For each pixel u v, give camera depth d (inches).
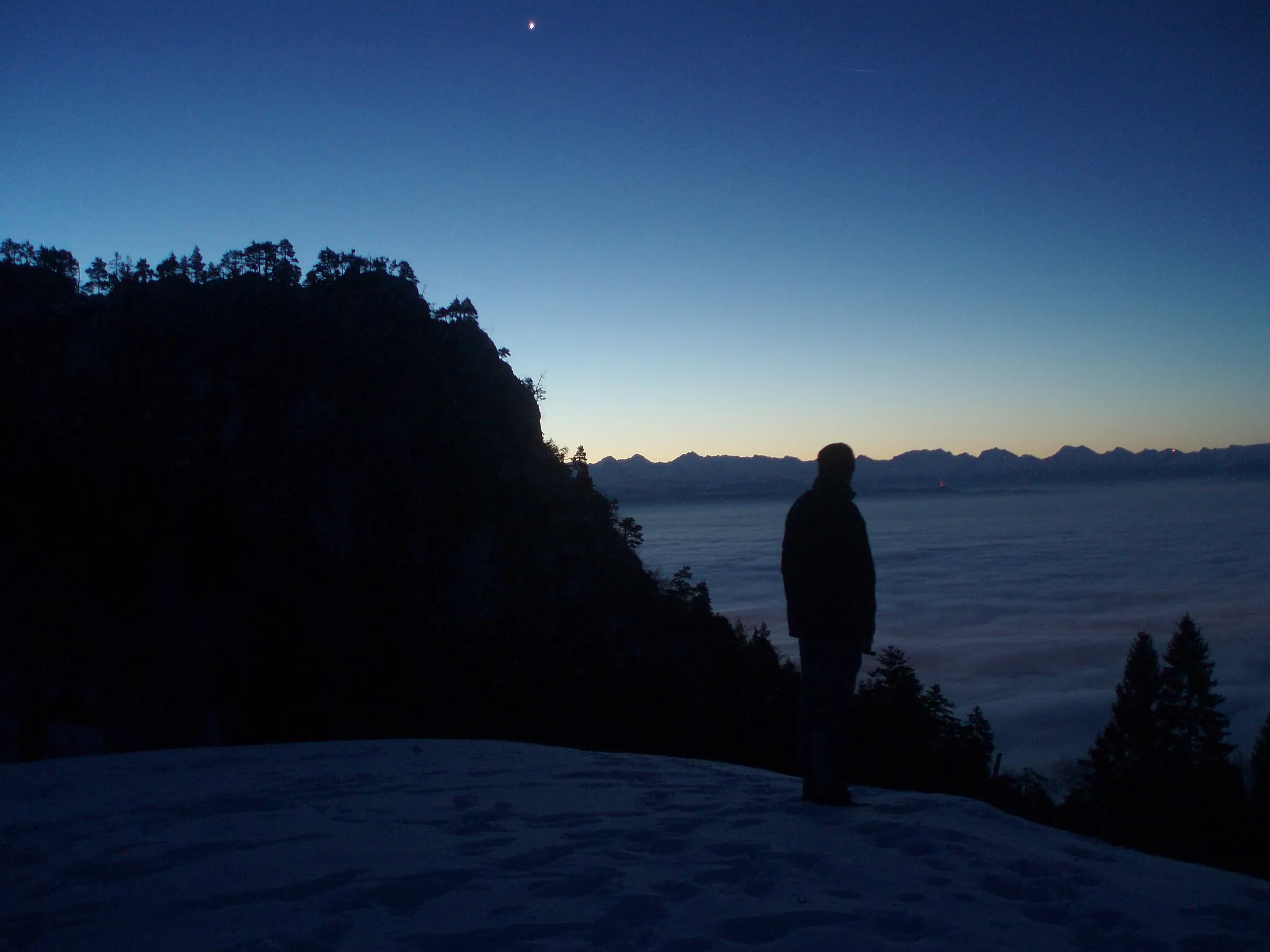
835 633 203.5
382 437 1988.2
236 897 135.3
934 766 889.5
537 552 1994.3
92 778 258.4
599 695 959.6
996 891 144.7
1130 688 2223.2
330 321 2203.5
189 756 300.5
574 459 2719.0
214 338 2031.3
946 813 201.6
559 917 126.5
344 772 263.0
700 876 148.0
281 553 1690.5
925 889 143.2
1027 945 120.0
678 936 119.8
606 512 2536.9
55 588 1521.9
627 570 2129.7
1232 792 1535.4
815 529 203.0
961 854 163.6
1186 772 1673.2
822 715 208.8
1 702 1358.3
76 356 1860.2
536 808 207.0
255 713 1486.2
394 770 268.7
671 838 174.9
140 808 206.1
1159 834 1107.9
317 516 1787.6
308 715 1449.3
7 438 1589.6
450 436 2127.2
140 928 123.3
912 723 912.9
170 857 158.2
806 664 209.9
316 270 2701.8
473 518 1969.7
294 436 1883.6
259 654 1557.6
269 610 1604.3
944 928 124.2
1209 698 2146.9
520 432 2482.8
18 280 2114.9
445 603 1768.0
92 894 138.9
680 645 1749.5
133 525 1606.8
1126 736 2176.4
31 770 274.1
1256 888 153.8
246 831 178.7
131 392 1824.6
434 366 2348.7
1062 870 156.5
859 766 874.8
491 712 976.3
